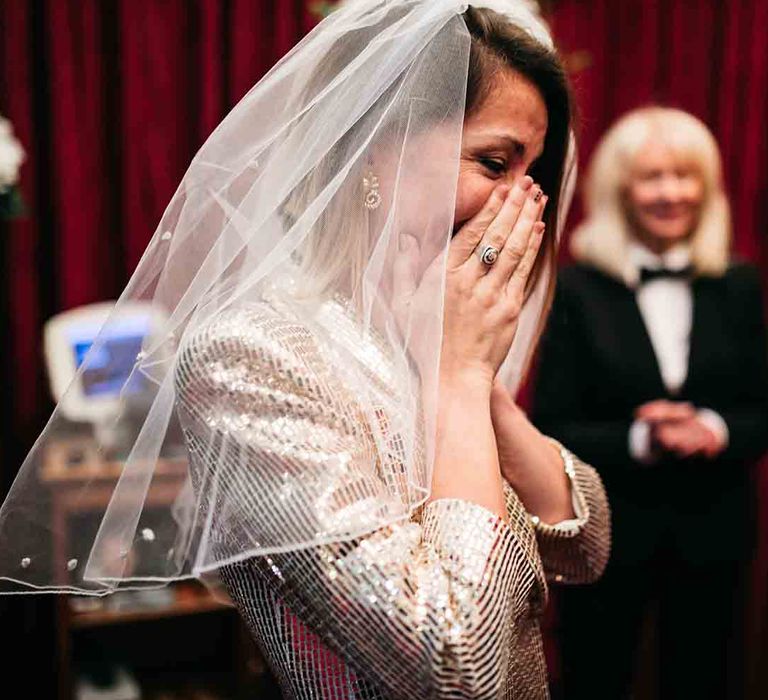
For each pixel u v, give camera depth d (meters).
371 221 1.01
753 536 2.53
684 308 2.51
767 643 3.29
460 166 1.04
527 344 1.31
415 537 0.91
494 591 0.88
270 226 1.01
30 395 2.67
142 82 2.67
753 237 3.24
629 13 3.09
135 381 1.15
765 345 2.56
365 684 0.94
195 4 2.69
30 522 1.15
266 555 0.89
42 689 2.70
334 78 1.03
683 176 2.48
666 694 2.55
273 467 0.87
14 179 2.31
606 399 2.47
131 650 2.86
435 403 0.98
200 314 0.99
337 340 0.96
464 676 0.85
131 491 1.10
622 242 2.50
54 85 2.60
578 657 2.49
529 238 1.06
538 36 1.12
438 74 0.99
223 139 1.05
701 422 2.40
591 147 3.09
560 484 1.25
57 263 2.67
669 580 2.50
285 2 2.73
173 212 1.08
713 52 3.16
